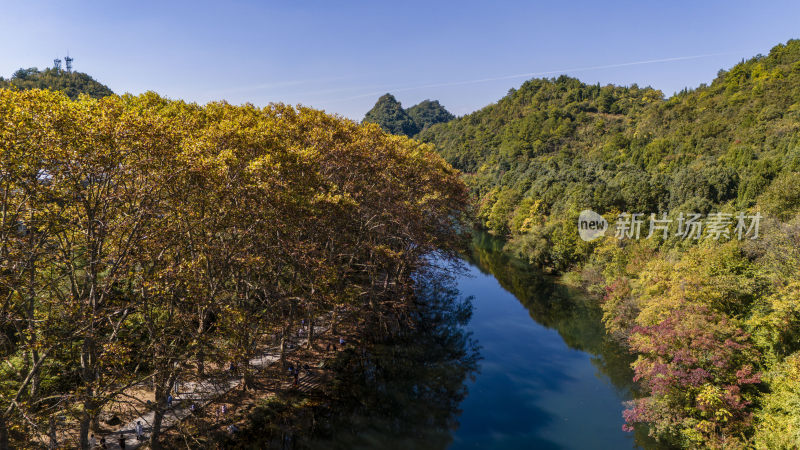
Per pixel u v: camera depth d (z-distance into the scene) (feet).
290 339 152.56
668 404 107.86
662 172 372.58
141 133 79.41
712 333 104.63
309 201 110.63
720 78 591.37
